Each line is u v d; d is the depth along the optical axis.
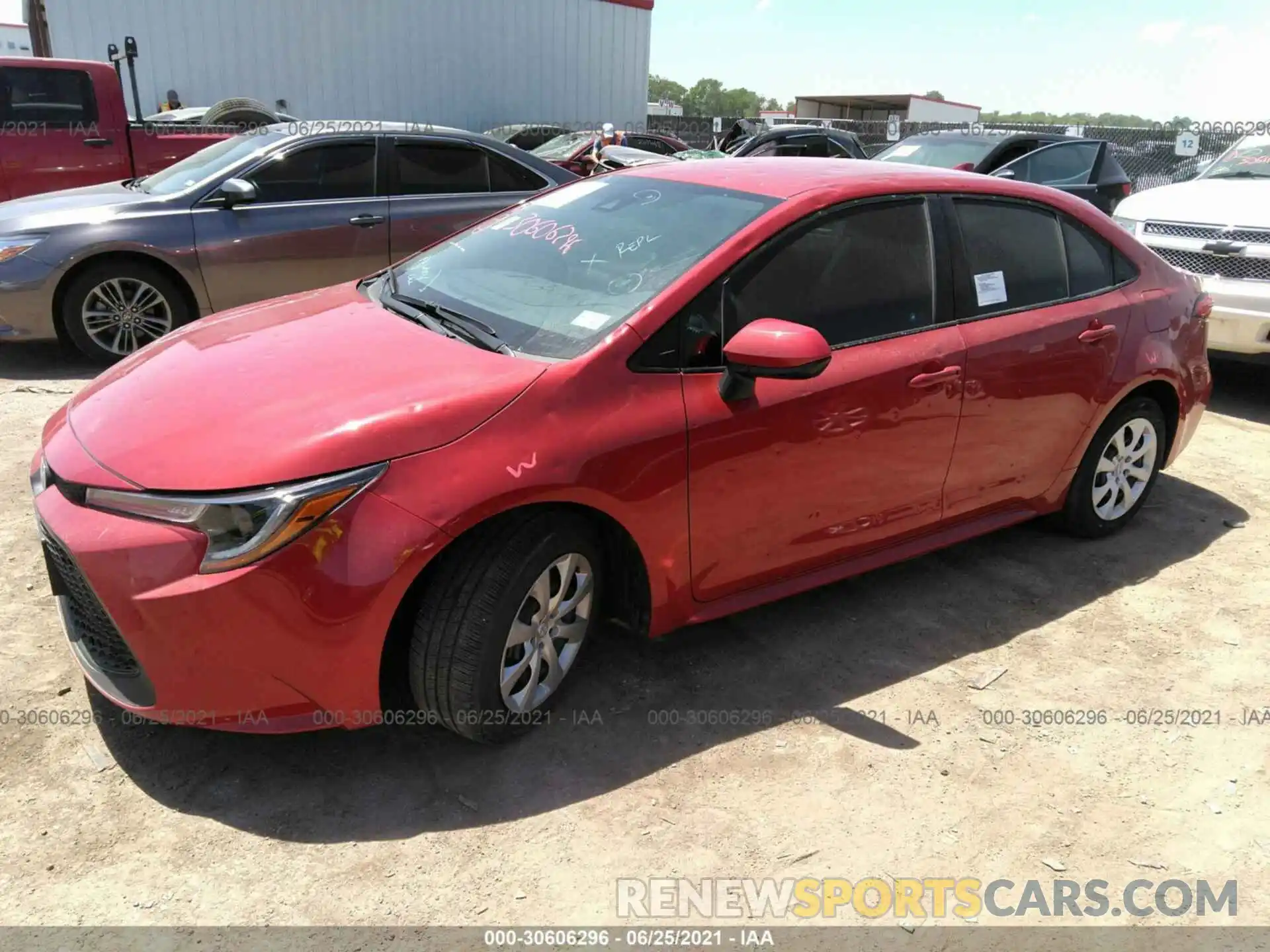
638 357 2.78
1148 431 4.35
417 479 2.40
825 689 3.18
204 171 6.39
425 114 16.53
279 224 6.33
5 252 5.79
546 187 7.29
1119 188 10.98
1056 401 3.81
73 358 6.46
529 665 2.77
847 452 3.19
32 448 4.73
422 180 6.82
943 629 3.60
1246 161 7.36
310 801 2.57
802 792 2.71
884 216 3.36
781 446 3.01
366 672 2.43
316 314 3.27
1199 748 2.99
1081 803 2.74
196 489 2.32
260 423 2.47
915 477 3.44
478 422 2.51
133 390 2.80
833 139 13.87
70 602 2.70
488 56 16.84
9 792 2.52
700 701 3.08
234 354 2.90
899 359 3.26
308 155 6.45
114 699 2.50
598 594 2.94
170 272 6.21
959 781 2.79
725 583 3.09
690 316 2.88
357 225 6.54
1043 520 4.52
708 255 2.98
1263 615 3.80
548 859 2.43
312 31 15.24
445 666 2.55
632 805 2.62
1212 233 6.43
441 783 2.66
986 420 3.58
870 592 3.84
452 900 2.29
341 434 2.39
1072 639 3.57
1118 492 4.38
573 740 2.86
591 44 18.09
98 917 2.18
